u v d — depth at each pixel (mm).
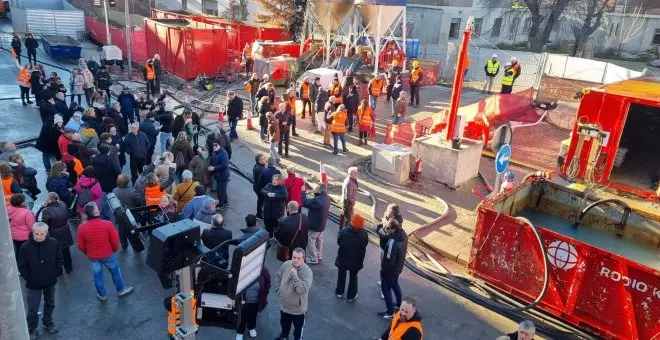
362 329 7785
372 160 14031
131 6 45469
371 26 24000
